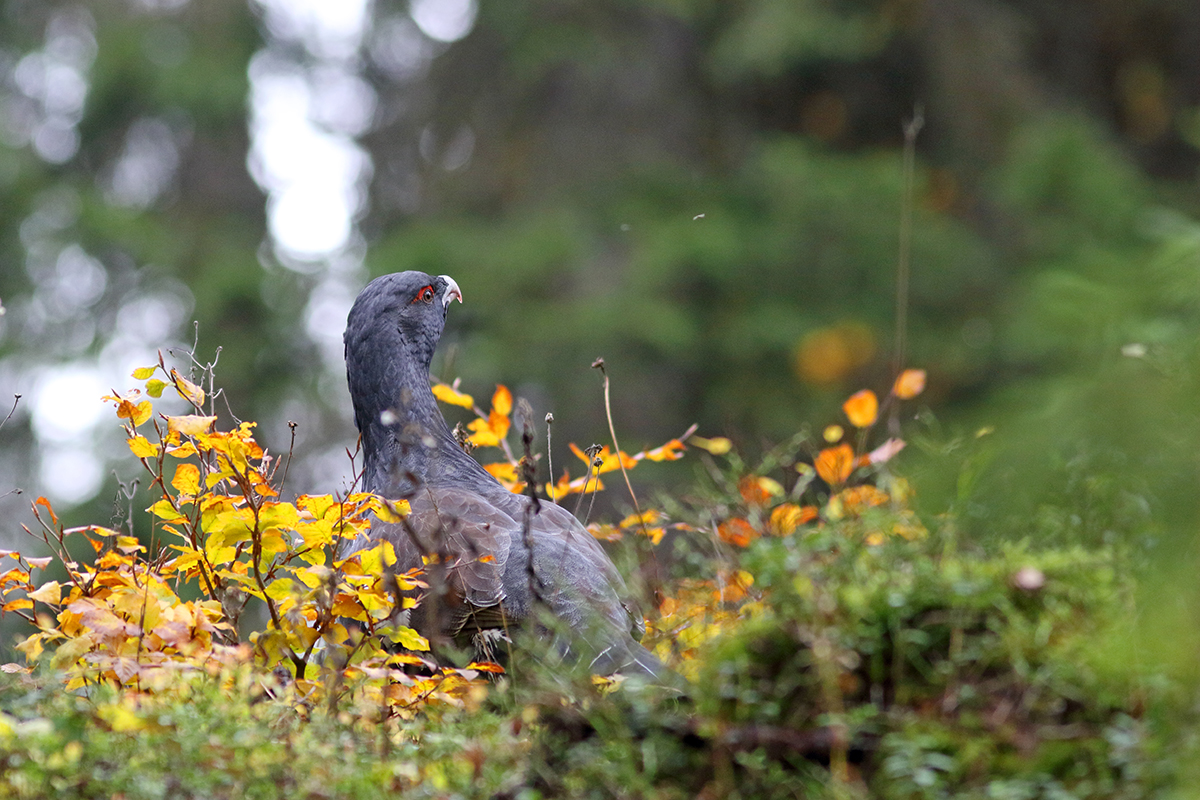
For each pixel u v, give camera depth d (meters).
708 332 25.34
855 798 5.26
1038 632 5.75
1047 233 22.98
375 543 8.53
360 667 6.74
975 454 7.80
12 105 31.38
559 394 25.09
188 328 27.41
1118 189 22.97
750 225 26.33
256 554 7.51
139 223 29.03
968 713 5.59
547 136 29.00
